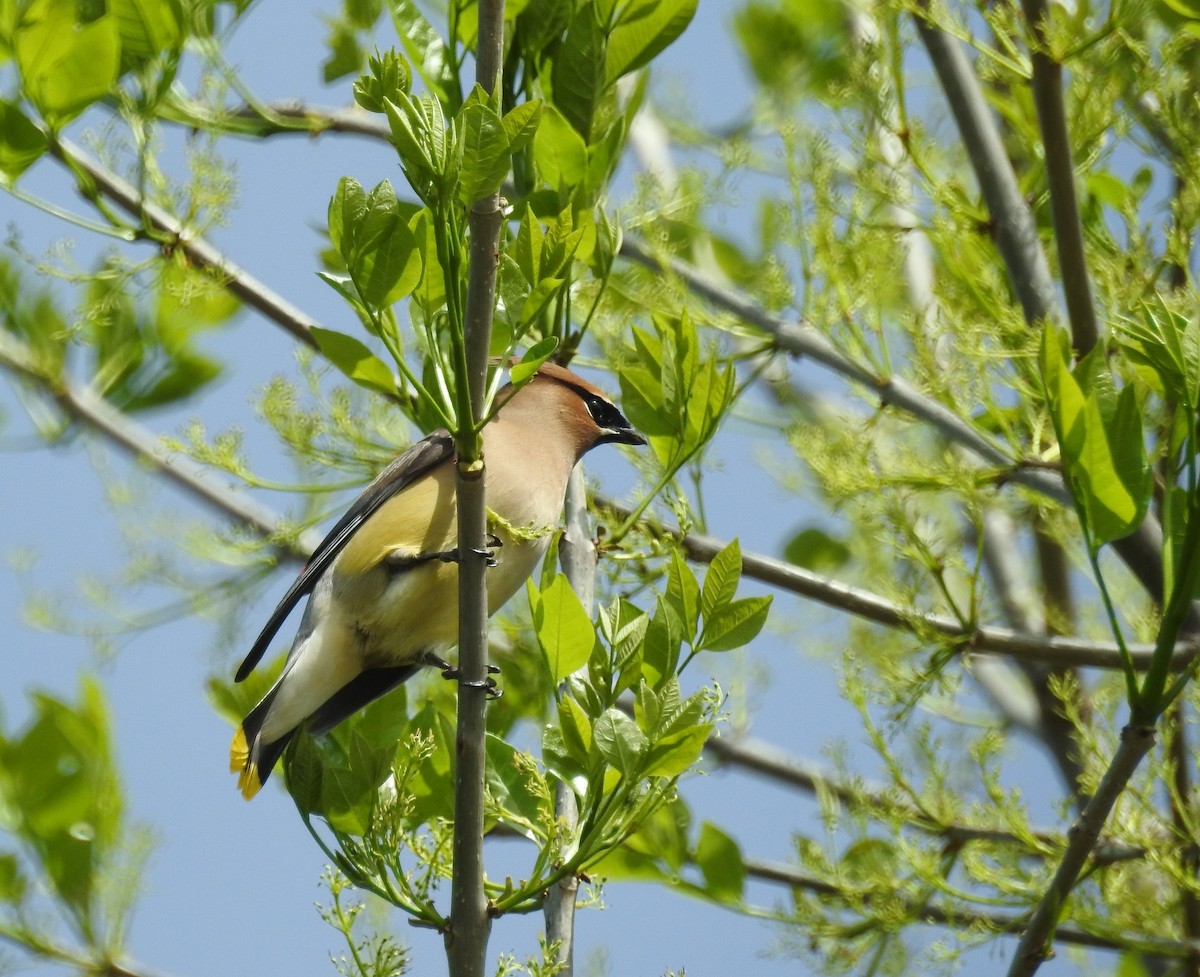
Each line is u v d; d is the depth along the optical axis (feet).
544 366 37.19
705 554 37.01
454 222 22.99
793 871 36.55
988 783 32.55
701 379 31.86
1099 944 32.94
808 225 36.83
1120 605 39.32
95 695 32.99
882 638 40.55
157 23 34.76
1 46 33.32
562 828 26.43
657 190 38.09
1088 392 26.08
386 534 32.94
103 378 43.06
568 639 26.58
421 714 30.17
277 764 36.91
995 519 44.62
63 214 33.96
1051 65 33.53
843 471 34.99
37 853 31.91
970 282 35.55
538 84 35.06
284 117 39.58
